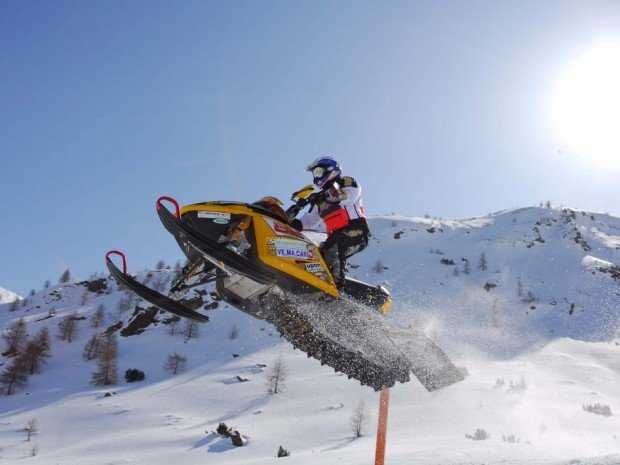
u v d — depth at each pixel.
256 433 41.88
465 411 39.69
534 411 38.50
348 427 40.91
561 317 83.50
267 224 5.89
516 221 142.50
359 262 114.06
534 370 53.38
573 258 115.44
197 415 49.88
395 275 105.06
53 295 126.38
